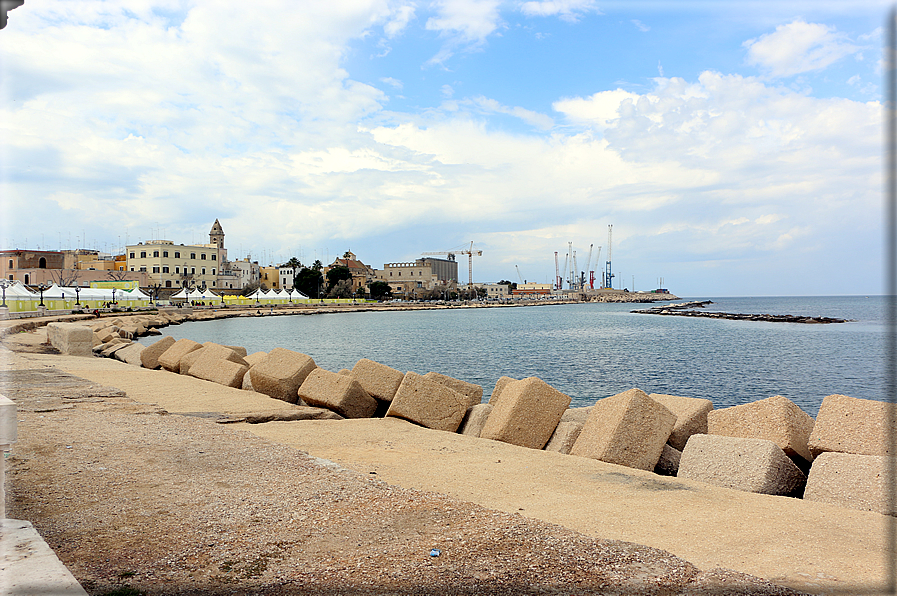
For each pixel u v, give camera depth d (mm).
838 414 7938
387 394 12438
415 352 43000
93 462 6695
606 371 31891
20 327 36844
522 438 9836
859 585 3793
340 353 42062
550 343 52031
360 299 182000
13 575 3660
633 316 127500
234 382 15211
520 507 5660
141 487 5766
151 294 116062
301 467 6637
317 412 11398
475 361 36969
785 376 29922
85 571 3834
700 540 4727
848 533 4984
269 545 4332
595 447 8664
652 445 8633
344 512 5066
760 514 5520
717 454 7785
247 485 5887
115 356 25453
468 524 4781
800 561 4250
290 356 14125
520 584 3689
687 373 31047
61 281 116625
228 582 3707
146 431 8531
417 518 4918
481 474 7035
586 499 6020
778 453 7426
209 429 8852
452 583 3693
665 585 3715
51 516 4887
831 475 6652
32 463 6602
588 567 3959
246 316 107562
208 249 159625
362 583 3693
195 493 5590
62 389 12516
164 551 4203
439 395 11125
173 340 22172
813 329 74562
